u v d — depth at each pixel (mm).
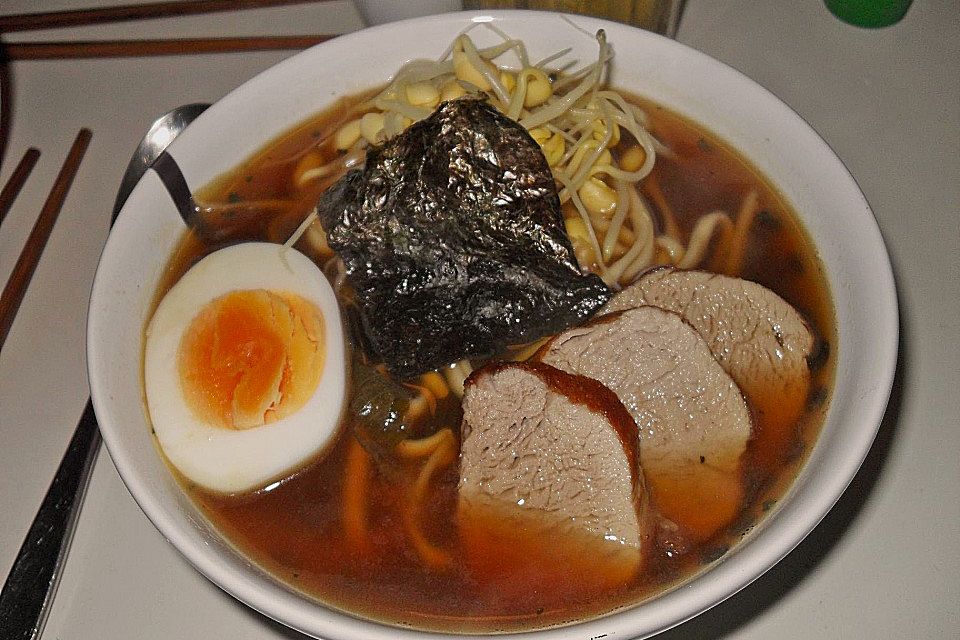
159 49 350
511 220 244
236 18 364
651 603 191
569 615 215
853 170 306
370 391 245
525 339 248
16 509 263
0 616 240
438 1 327
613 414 229
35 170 329
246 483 237
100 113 341
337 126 285
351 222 248
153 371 244
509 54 281
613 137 273
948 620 236
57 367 285
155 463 228
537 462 231
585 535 224
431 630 214
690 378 238
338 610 209
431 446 241
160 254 259
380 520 233
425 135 245
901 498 253
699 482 230
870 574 243
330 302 255
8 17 365
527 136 245
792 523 195
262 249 261
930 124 314
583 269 256
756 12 346
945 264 287
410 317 245
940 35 334
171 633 242
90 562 252
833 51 334
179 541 204
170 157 262
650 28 316
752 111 261
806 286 247
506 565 225
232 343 250
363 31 280
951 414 264
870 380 210
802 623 239
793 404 234
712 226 265
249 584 198
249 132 277
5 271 308
